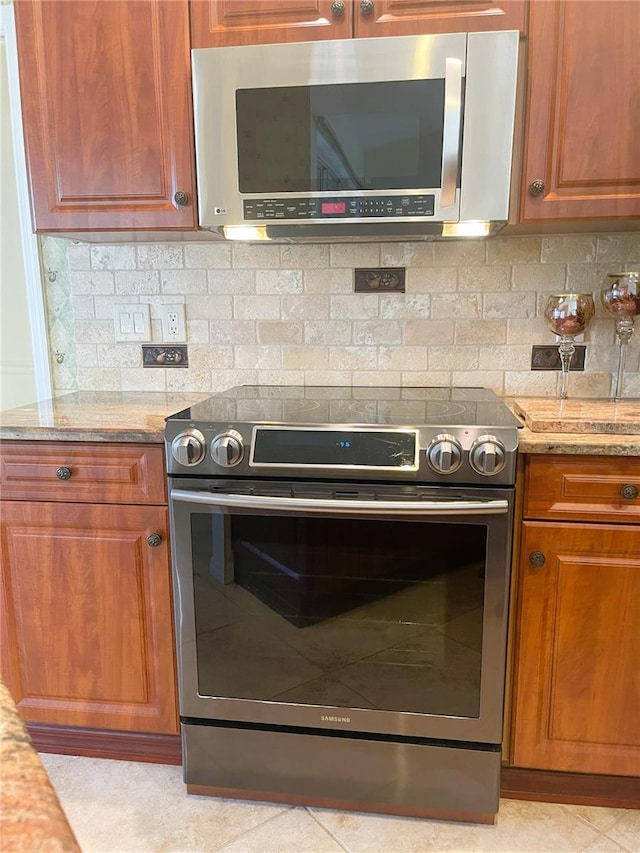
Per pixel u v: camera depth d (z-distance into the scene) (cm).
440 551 133
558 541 133
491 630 134
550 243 177
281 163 148
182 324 196
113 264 197
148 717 157
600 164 143
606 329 179
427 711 140
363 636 139
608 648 136
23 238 201
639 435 132
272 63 144
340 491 133
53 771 162
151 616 152
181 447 135
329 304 189
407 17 142
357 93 142
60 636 156
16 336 211
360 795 146
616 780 147
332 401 163
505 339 184
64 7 153
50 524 151
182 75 151
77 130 158
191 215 157
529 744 143
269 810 148
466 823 143
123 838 140
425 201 144
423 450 128
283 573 140
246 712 146
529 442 128
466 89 139
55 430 146
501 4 139
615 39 139
